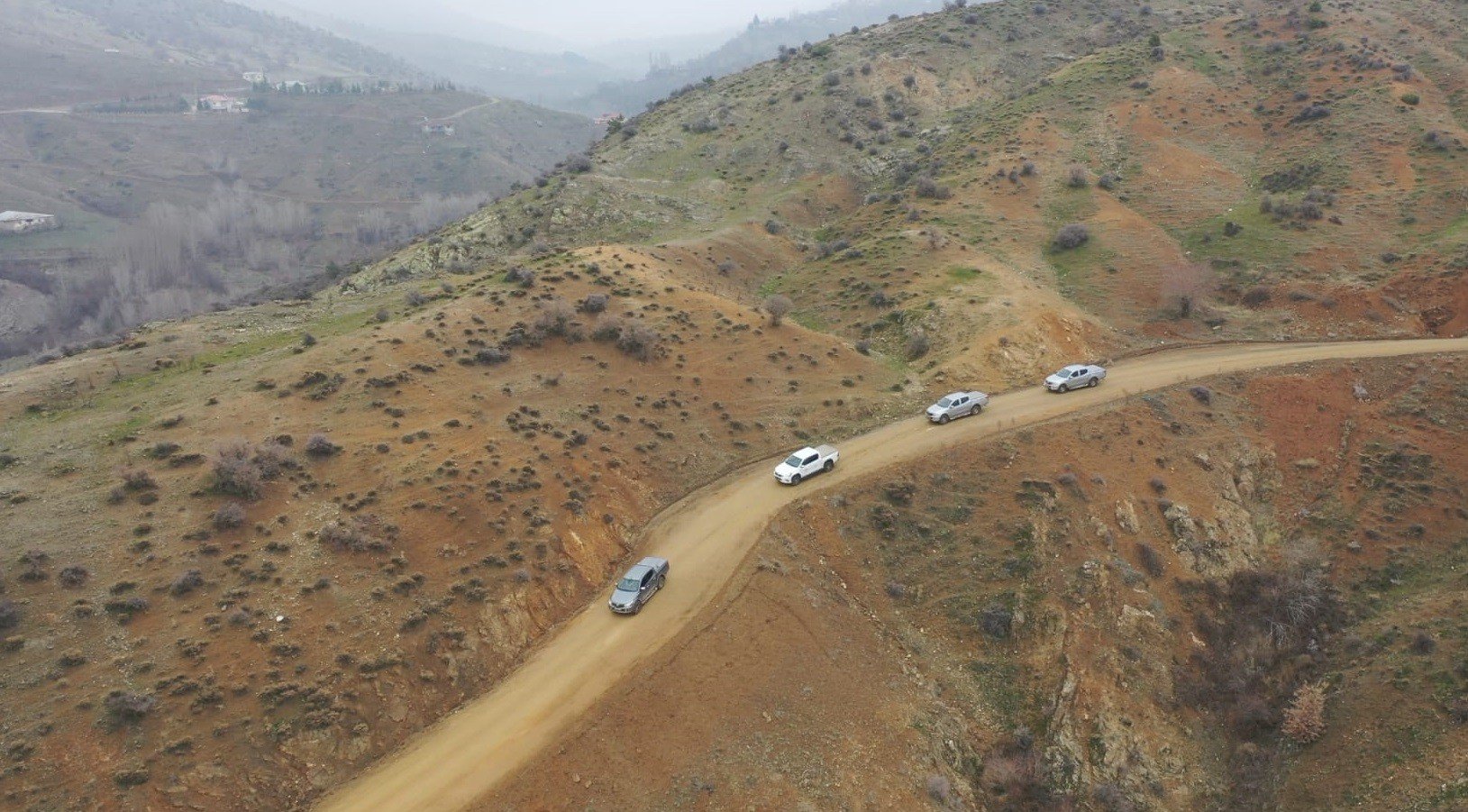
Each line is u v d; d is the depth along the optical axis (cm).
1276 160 8362
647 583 3309
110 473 3347
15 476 3297
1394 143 7838
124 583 2789
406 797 2455
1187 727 3522
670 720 2814
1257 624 3934
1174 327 6125
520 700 2830
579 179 9638
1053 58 12788
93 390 4138
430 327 4859
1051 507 4100
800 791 2748
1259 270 6538
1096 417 4744
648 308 5631
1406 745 3180
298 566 3012
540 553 3362
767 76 13562
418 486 3494
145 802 2241
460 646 2933
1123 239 7381
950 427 4762
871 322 6309
